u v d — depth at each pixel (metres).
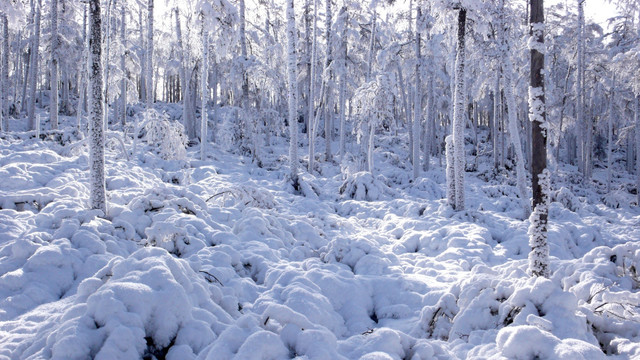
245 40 25.75
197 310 5.00
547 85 26.69
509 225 13.59
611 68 24.05
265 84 24.16
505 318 5.38
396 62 26.33
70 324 4.28
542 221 6.61
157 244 8.12
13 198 9.62
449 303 6.12
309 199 16.34
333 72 28.22
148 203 9.83
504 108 30.94
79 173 13.12
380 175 22.39
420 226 12.80
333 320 6.00
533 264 6.62
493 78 23.67
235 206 11.95
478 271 7.29
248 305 6.19
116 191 11.88
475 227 12.46
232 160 24.30
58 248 7.09
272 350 4.13
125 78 29.20
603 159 45.22
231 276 7.11
